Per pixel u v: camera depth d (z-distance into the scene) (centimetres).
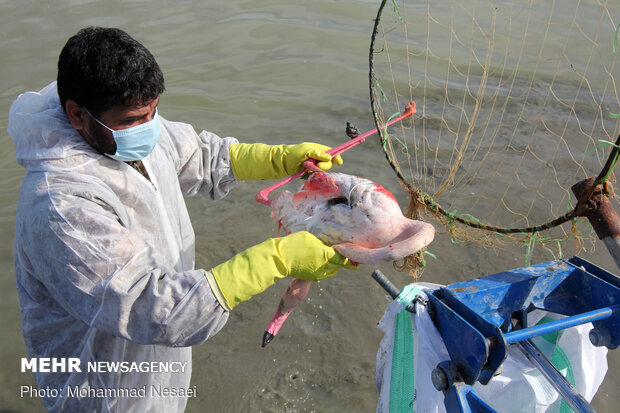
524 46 614
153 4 693
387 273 384
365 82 566
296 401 307
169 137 235
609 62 591
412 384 217
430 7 686
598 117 523
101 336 202
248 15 676
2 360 325
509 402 234
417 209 221
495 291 205
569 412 232
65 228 170
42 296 196
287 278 386
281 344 339
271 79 565
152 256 183
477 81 571
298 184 465
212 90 545
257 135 492
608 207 185
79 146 183
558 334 235
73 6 676
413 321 216
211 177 253
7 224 404
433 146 489
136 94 171
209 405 305
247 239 411
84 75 166
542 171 461
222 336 344
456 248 400
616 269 370
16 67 553
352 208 199
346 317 355
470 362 185
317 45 620
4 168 453
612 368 317
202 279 181
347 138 492
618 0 695
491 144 494
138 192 197
